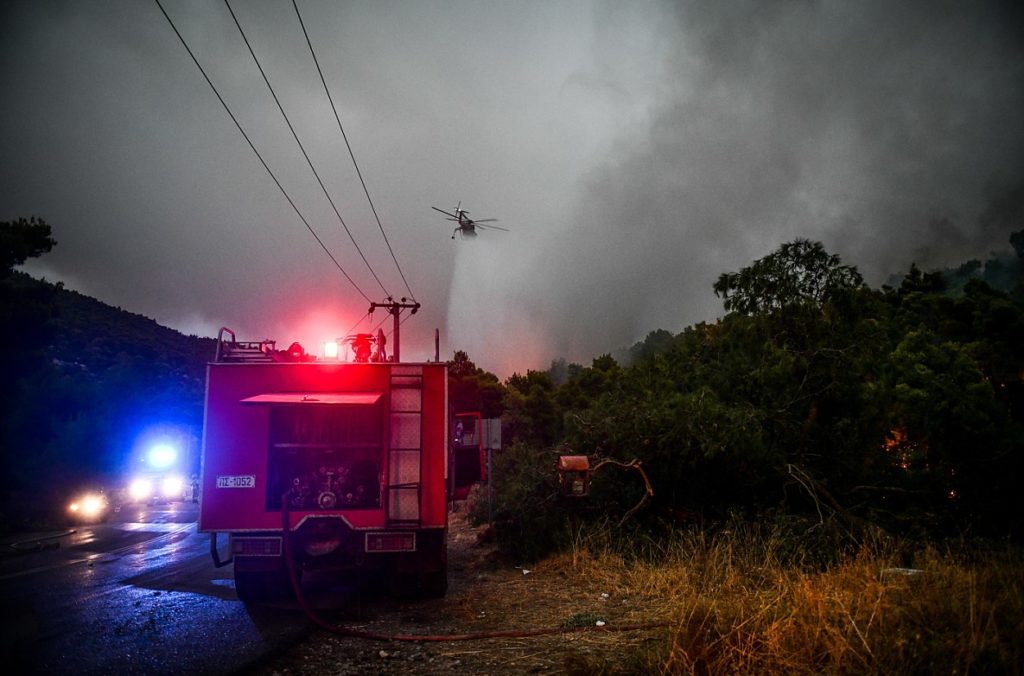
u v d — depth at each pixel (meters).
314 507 8.33
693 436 10.13
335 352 9.52
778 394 11.19
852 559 7.93
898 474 10.71
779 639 4.44
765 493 10.51
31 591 8.84
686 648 4.62
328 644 6.32
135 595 8.57
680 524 10.34
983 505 9.91
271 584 8.23
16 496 19.61
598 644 5.78
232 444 8.34
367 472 8.89
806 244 11.76
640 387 13.95
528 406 31.84
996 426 11.21
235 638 6.39
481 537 13.41
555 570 9.63
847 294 11.20
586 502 10.99
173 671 5.34
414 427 8.52
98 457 22.75
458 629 6.81
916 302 21.06
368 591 9.02
